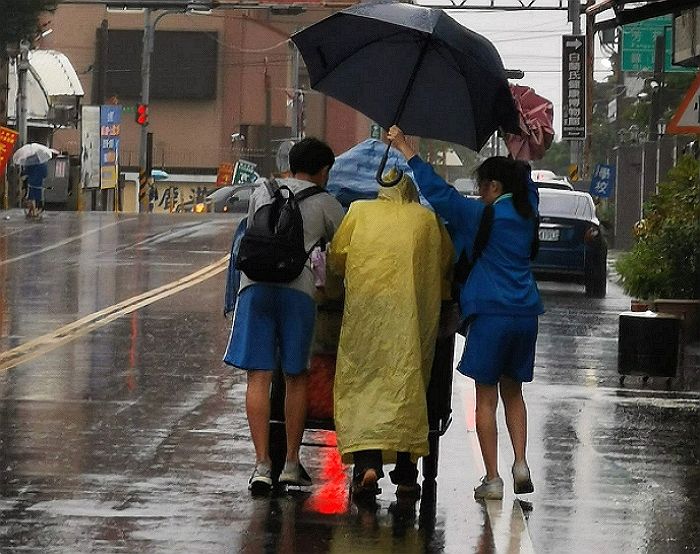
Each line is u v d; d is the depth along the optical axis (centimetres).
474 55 1734
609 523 1680
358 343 1720
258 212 1748
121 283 4472
